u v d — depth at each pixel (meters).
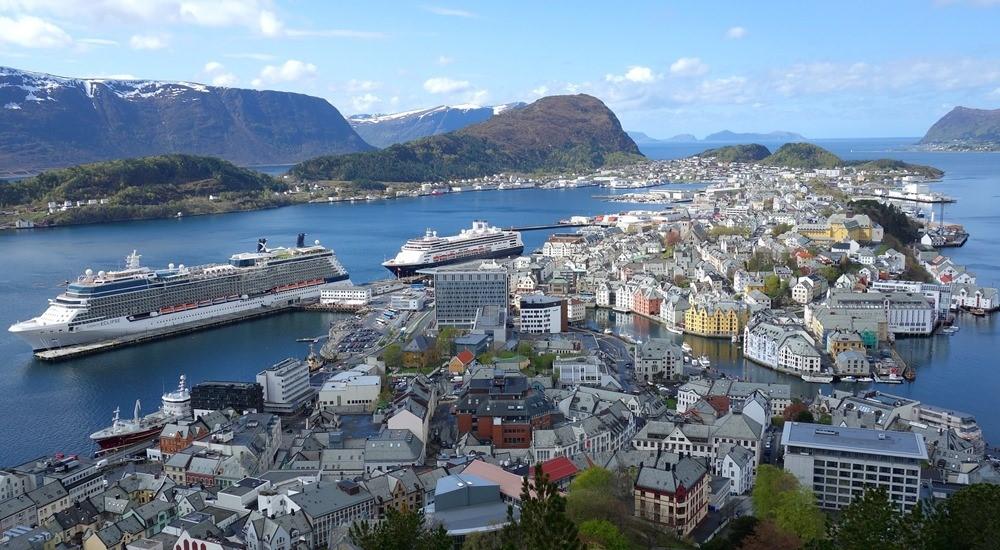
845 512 191.50
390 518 189.50
